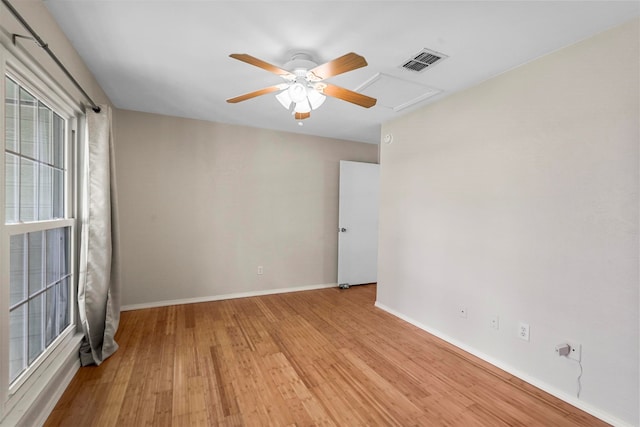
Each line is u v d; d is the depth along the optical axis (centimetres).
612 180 168
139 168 337
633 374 160
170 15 166
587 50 179
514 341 216
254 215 400
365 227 468
